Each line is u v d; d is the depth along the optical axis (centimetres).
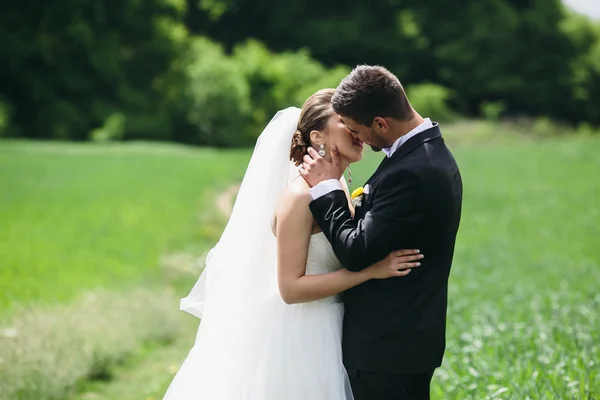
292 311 407
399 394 383
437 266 381
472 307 852
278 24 5747
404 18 5688
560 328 673
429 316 380
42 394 647
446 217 369
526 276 1097
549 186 2228
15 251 1250
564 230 1573
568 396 492
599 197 2033
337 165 394
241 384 415
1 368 645
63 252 1266
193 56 4869
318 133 397
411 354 377
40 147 2773
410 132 373
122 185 1989
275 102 4559
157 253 1299
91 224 1509
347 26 5631
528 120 4728
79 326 792
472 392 521
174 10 4881
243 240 423
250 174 427
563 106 5828
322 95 406
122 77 4556
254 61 4638
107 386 725
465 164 2684
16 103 4491
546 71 5762
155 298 965
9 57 4309
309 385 395
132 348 823
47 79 4444
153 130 4378
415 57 5700
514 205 1927
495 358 587
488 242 1434
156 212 1653
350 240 364
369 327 381
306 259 391
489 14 5750
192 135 4488
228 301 424
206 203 1783
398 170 364
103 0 4541
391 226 361
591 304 771
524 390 507
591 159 2780
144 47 4700
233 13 5775
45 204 1702
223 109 4350
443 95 4731
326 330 401
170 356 823
